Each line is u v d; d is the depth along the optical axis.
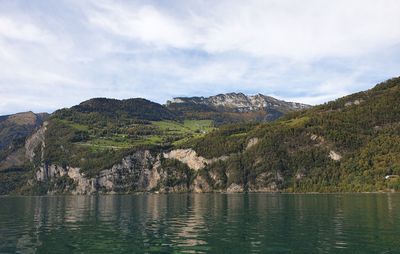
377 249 47.62
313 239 54.72
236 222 76.12
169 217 90.31
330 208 105.12
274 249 48.50
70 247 51.59
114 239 57.50
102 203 166.38
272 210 103.38
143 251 48.53
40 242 55.53
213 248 49.66
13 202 186.75
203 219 83.69
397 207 103.19
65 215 99.62
